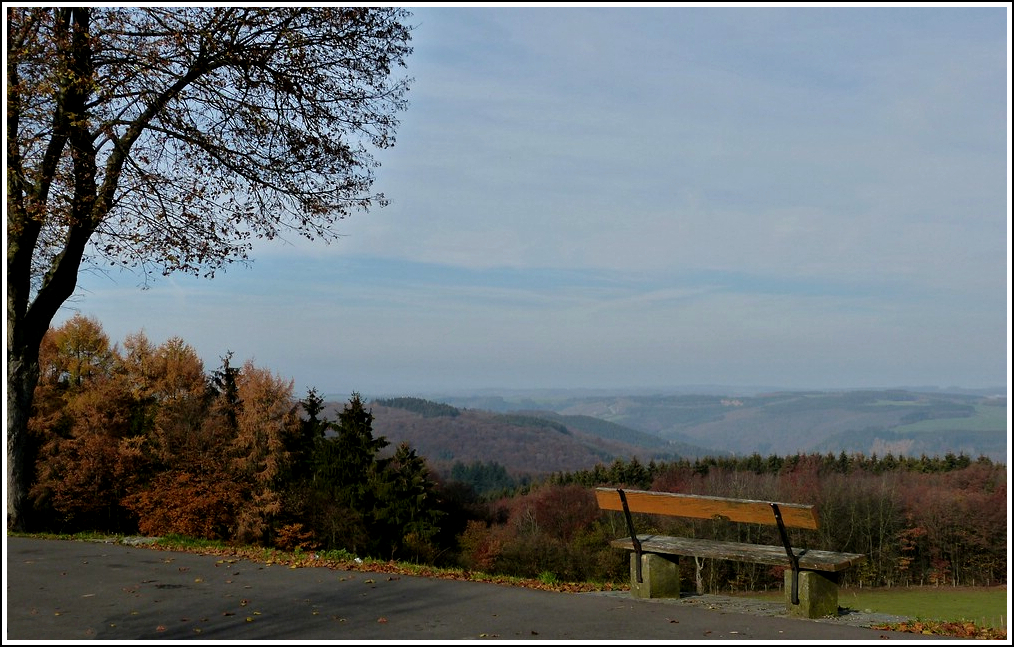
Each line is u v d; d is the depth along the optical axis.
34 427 31.45
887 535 54.53
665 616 6.92
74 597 7.75
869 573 53.56
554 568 53.19
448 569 9.66
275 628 6.63
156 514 31.09
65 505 30.45
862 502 55.22
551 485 79.56
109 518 32.41
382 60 14.17
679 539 8.11
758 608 7.36
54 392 33.56
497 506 76.06
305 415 43.81
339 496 40.81
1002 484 56.62
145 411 34.88
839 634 6.30
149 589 8.06
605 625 6.64
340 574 8.73
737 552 7.45
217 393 36.22
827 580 7.12
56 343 34.25
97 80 12.67
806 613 6.97
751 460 78.19
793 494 59.06
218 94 13.81
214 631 6.56
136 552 10.27
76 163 13.06
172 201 14.12
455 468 117.88
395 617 6.94
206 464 32.91
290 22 13.41
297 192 14.64
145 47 12.86
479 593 7.80
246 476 34.00
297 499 34.41
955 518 53.88
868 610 7.58
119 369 34.91
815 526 6.97
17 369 13.46
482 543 54.62
